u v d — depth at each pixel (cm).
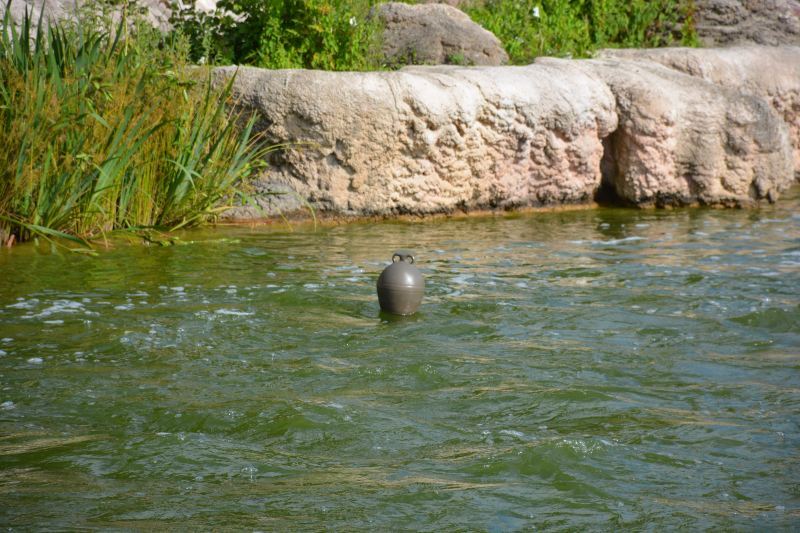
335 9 1605
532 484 525
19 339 783
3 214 1135
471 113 1448
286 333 819
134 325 829
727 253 1208
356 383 694
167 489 507
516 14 2008
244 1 1594
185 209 1299
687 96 1622
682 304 943
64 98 1158
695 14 2314
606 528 475
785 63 2008
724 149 1628
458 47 1742
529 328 852
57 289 950
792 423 629
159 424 605
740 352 795
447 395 671
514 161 1527
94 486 508
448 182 1473
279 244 1220
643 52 1928
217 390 672
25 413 620
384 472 537
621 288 1006
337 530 463
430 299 948
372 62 1636
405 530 467
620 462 559
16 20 1496
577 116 1545
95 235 1201
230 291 956
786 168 1664
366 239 1272
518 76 1529
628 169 1608
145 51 1314
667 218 1510
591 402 662
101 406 635
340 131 1382
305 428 601
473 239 1293
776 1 2333
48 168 1145
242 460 550
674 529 475
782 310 912
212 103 1332
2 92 1144
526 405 653
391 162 1420
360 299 940
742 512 496
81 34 1303
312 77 1383
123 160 1202
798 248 1245
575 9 2152
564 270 1091
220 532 456
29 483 509
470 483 524
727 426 621
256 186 1387
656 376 727
